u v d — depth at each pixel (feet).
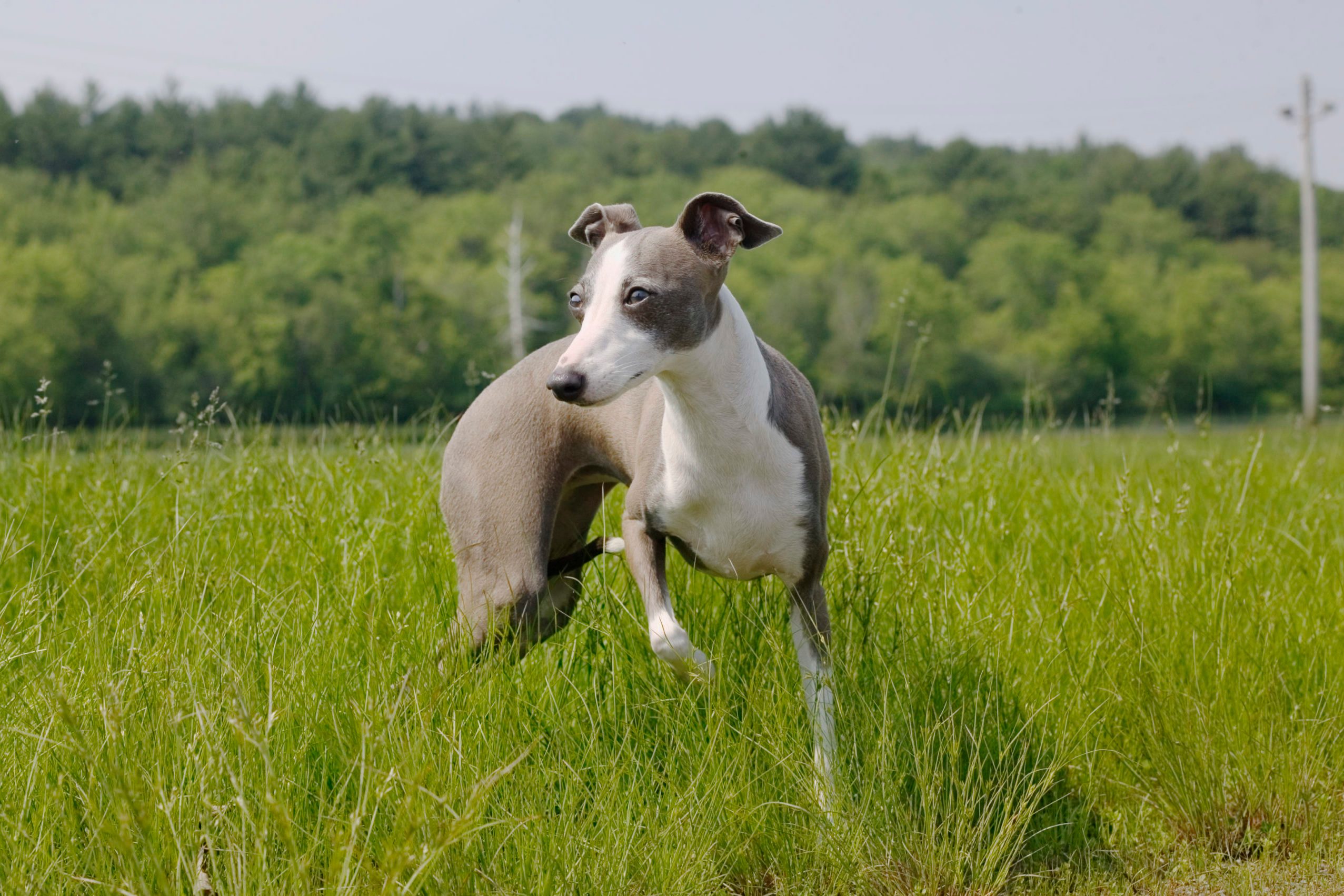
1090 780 16.38
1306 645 18.58
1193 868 15.06
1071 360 262.67
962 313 266.57
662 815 14.43
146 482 23.90
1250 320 266.77
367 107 356.59
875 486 21.71
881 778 14.99
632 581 19.21
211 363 239.30
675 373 14.61
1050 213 309.63
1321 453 35.40
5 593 18.43
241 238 282.77
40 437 25.34
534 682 16.65
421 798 12.51
